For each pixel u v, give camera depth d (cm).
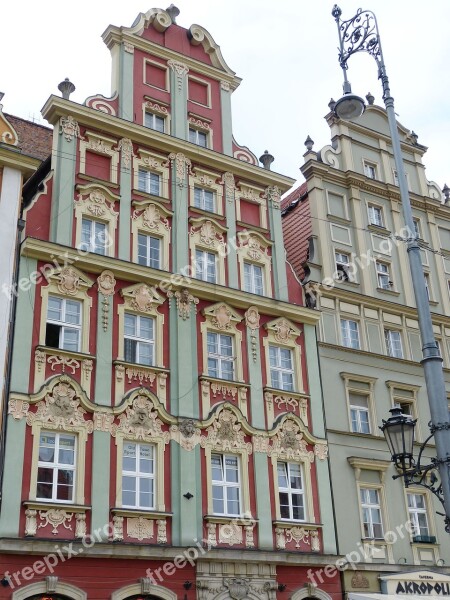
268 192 2698
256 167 2664
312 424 2402
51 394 1917
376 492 2484
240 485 2166
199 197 2516
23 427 1844
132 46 2567
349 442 2473
